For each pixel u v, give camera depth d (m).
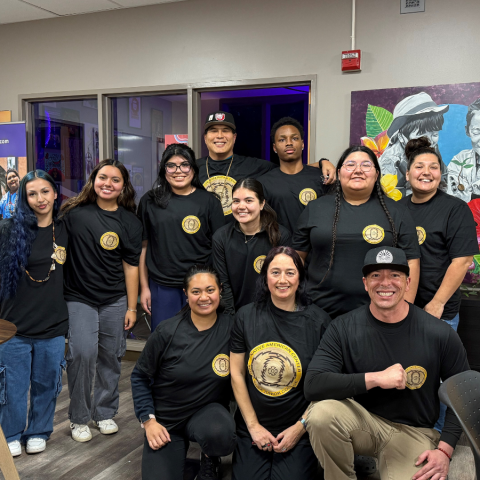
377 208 2.27
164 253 2.84
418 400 1.89
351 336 1.93
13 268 2.40
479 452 1.13
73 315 2.60
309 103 3.63
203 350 2.16
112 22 3.96
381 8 3.29
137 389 2.20
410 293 2.24
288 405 2.07
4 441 1.99
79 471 2.32
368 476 2.27
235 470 2.08
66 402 3.14
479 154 3.14
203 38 3.73
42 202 2.44
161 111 4.00
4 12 3.98
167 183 2.85
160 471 2.04
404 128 3.29
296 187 2.92
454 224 2.38
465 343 3.02
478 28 3.11
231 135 3.12
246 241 2.51
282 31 3.53
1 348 2.42
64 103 4.29
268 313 2.12
